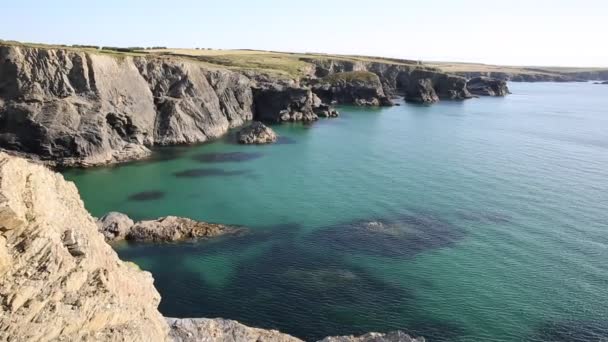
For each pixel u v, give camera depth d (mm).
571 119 198500
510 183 93125
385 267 57000
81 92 111688
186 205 80688
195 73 148375
